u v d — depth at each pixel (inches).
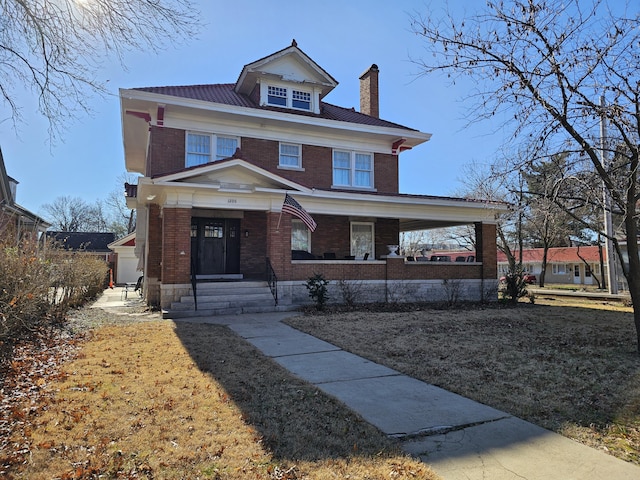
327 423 190.1
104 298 824.9
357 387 245.4
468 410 209.2
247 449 164.2
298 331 418.9
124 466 150.1
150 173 665.6
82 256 701.9
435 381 255.6
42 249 498.6
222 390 231.6
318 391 233.8
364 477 144.9
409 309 586.9
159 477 143.6
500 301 706.8
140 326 437.1
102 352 316.8
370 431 181.9
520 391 235.9
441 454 162.6
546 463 156.3
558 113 288.0
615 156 313.3
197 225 669.9
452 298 671.1
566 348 338.3
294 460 156.3
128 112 657.0
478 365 290.0
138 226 821.2
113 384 238.5
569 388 239.9
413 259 877.8
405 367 285.9
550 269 2005.4
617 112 269.4
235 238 688.4
